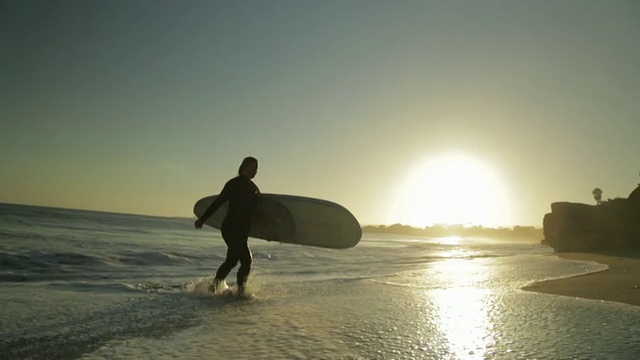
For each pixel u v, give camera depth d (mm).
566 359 2945
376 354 3043
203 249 16719
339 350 3137
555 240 25500
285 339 3436
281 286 7008
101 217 45531
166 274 9055
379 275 9555
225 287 6086
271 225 7035
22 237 16531
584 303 5234
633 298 5707
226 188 5988
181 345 3240
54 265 9812
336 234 7125
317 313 4570
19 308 4586
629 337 3555
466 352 3123
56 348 3145
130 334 3586
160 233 29422
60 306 4777
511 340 3461
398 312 4656
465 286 7234
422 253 22500
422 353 3090
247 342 3336
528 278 8656
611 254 20141
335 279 8438
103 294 5773
